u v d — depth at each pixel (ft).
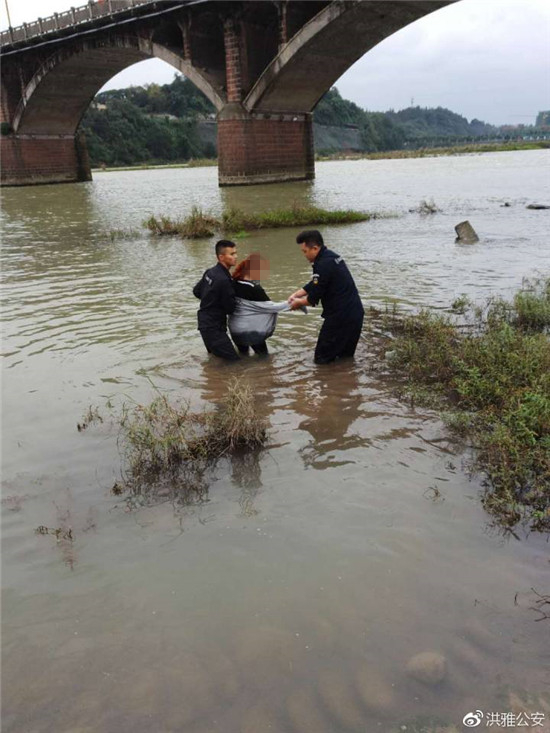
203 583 9.03
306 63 112.47
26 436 13.91
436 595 8.60
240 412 13.35
